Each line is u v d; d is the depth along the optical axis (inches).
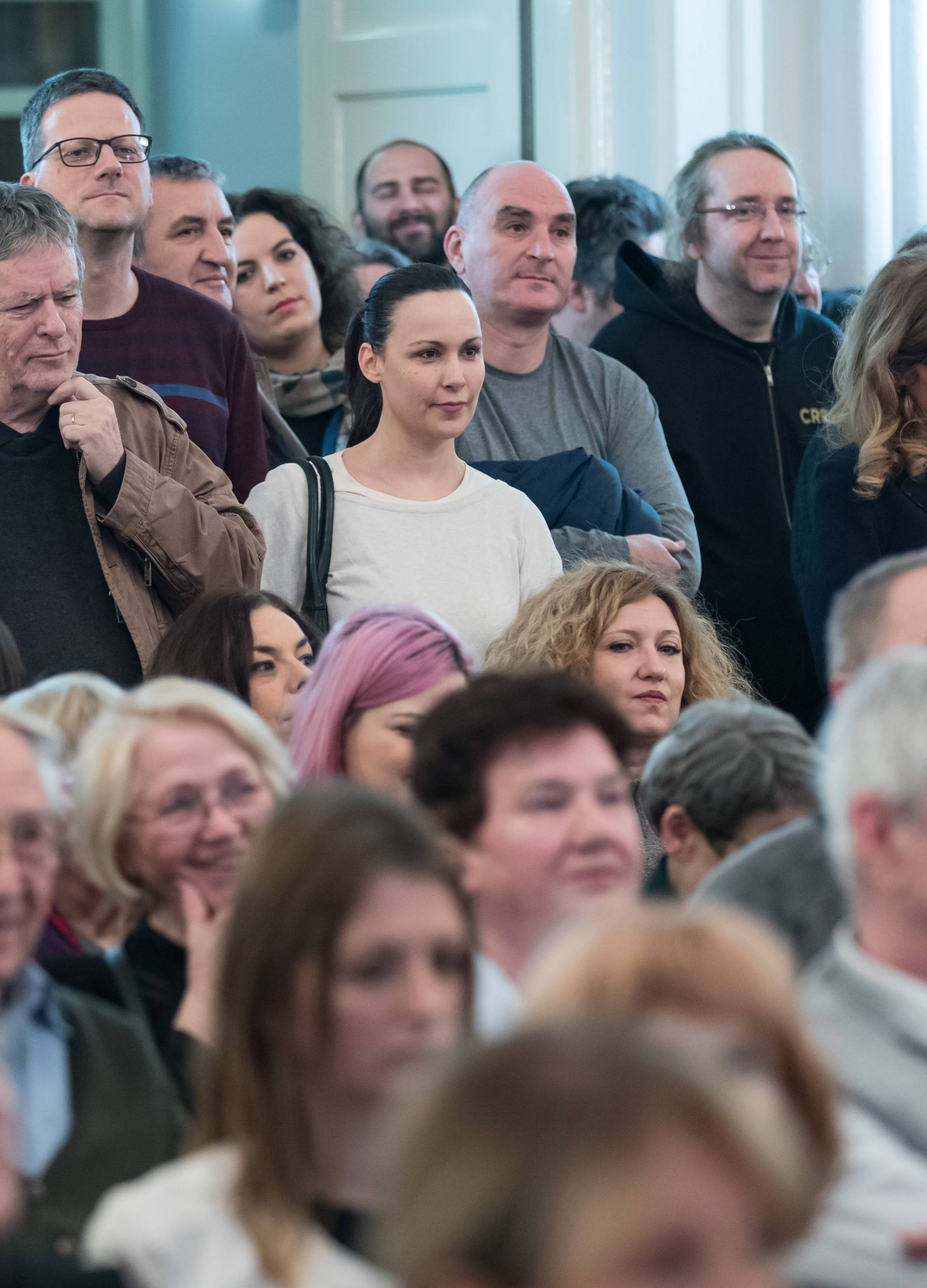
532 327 510.6
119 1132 206.4
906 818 197.5
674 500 509.4
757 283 548.7
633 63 714.8
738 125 700.0
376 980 171.5
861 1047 197.3
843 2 684.7
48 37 791.7
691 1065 103.3
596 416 513.7
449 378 433.1
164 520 394.0
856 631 283.4
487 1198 97.7
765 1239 102.2
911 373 433.4
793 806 282.4
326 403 546.9
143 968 243.6
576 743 226.2
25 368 391.2
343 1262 168.4
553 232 509.7
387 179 707.4
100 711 285.7
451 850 212.5
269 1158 171.5
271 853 175.9
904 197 693.9
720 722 291.7
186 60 802.8
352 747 306.7
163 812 239.1
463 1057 106.4
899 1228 175.3
